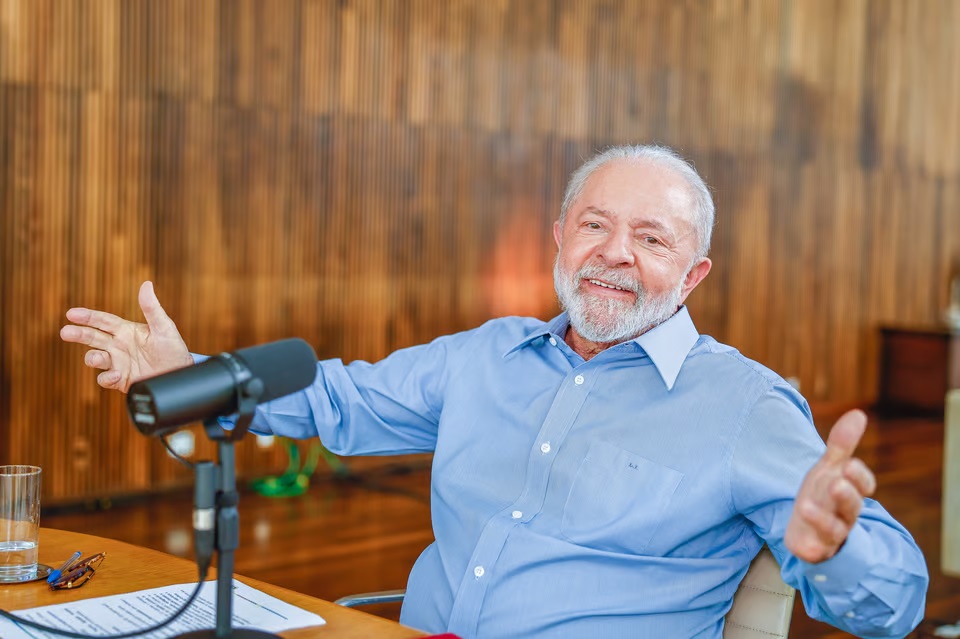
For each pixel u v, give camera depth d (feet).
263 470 20.59
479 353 6.98
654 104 26.40
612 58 25.46
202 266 19.51
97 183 18.22
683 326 6.45
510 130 23.71
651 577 5.91
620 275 6.43
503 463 6.51
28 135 17.48
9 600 5.04
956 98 33.63
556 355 6.72
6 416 17.52
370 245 21.76
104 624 4.73
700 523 5.90
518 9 23.67
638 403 6.27
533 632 5.90
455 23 22.67
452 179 22.89
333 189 21.16
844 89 30.81
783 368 30.07
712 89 27.68
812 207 30.35
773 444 5.85
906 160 32.55
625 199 6.47
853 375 31.73
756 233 29.09
